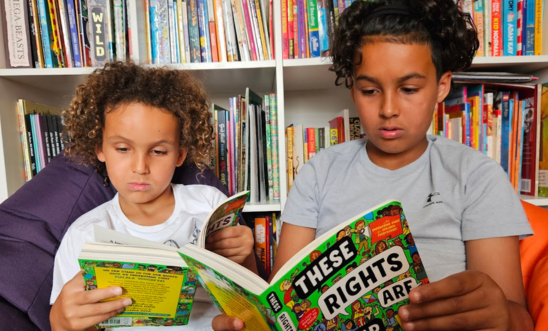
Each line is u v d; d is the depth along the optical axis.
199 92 0.99
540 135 1.15
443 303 0.42
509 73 1.14
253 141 1.19
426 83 0.67
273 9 1.16
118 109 0.78
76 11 1.15
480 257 0.62
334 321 0.42
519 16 1.14
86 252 0.53
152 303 0.60
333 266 0.41
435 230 0.67
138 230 0.84
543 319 0.58
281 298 0.40
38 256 0.79
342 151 0.85
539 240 0.78
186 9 1.17
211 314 0.79
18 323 0.71
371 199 0.74
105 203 0.91
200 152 0.98
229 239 0.76
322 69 1.17
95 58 1.16
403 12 0.68
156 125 0.79
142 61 1.14
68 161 0.98
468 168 0.69
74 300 0.57
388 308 0.44
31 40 1.15
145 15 1.17
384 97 0.66
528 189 1.18
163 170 0.82
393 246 0.42
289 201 0.83
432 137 0.81
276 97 1.19
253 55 1.17
